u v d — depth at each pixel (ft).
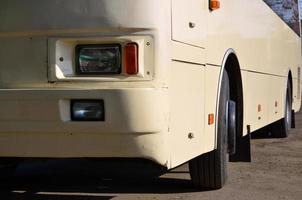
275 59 35.86
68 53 15.67
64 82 15.58
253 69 28.53
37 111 15.67
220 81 21.57
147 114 15.11
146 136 15.30
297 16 48.83
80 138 15.62
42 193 22.43
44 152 16.01
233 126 23.31
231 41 23.52
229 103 23.32
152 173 26.58
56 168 28.45
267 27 32.63
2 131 16.07
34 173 27.09
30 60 15.87
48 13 15.66
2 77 16.12
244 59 26.23
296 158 32.22
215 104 21.03
